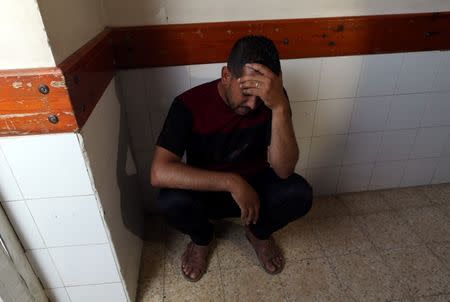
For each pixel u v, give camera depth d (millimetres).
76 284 960
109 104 984
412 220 1405
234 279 1148
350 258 1224
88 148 753
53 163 734
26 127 677
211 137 983
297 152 973
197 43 1101
